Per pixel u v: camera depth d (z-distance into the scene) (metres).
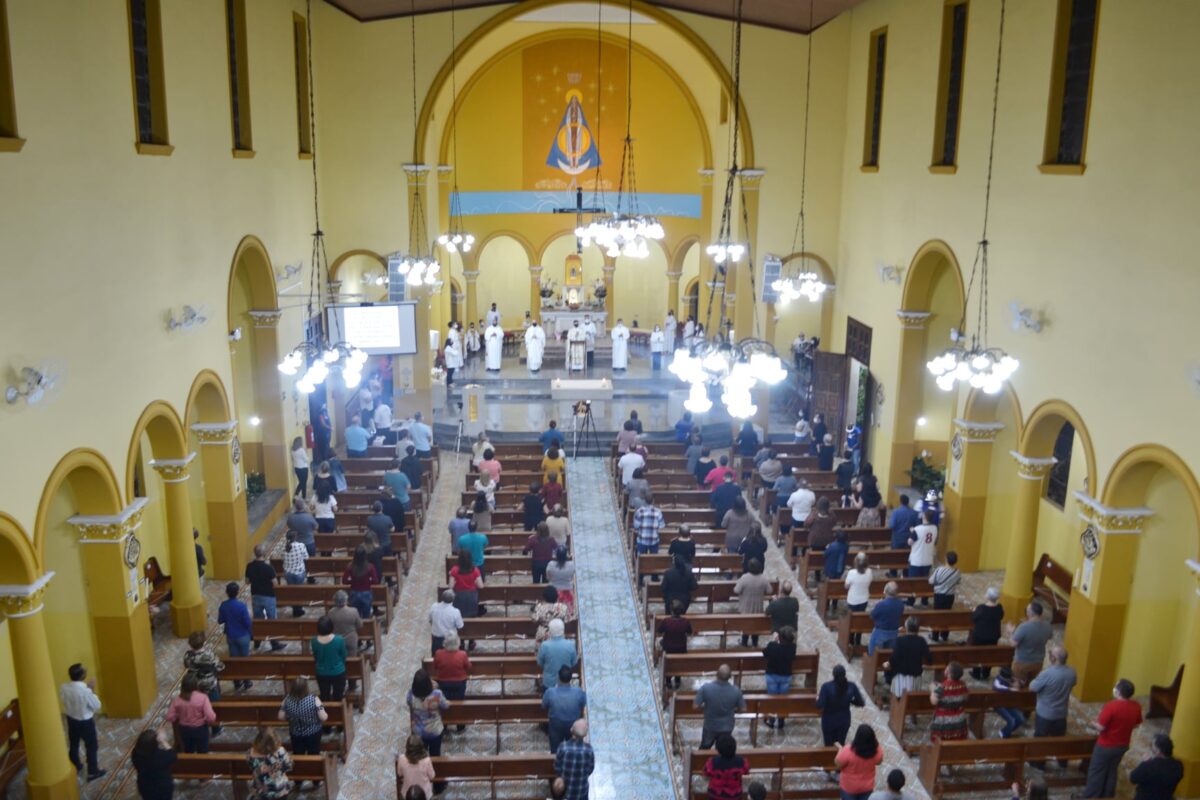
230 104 16.11
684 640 12.78
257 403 19.17
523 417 25.94
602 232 23.34
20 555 9.93
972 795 11.16
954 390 17.11
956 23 17.05
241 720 11.49
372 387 24.50
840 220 23.11
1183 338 11.05
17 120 9.80
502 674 12.47
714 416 25.73
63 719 12.39
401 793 9.91
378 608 15.16
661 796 11.22
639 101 31.45
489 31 22.17
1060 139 13.85
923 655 12.02
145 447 15.23
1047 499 16.66
